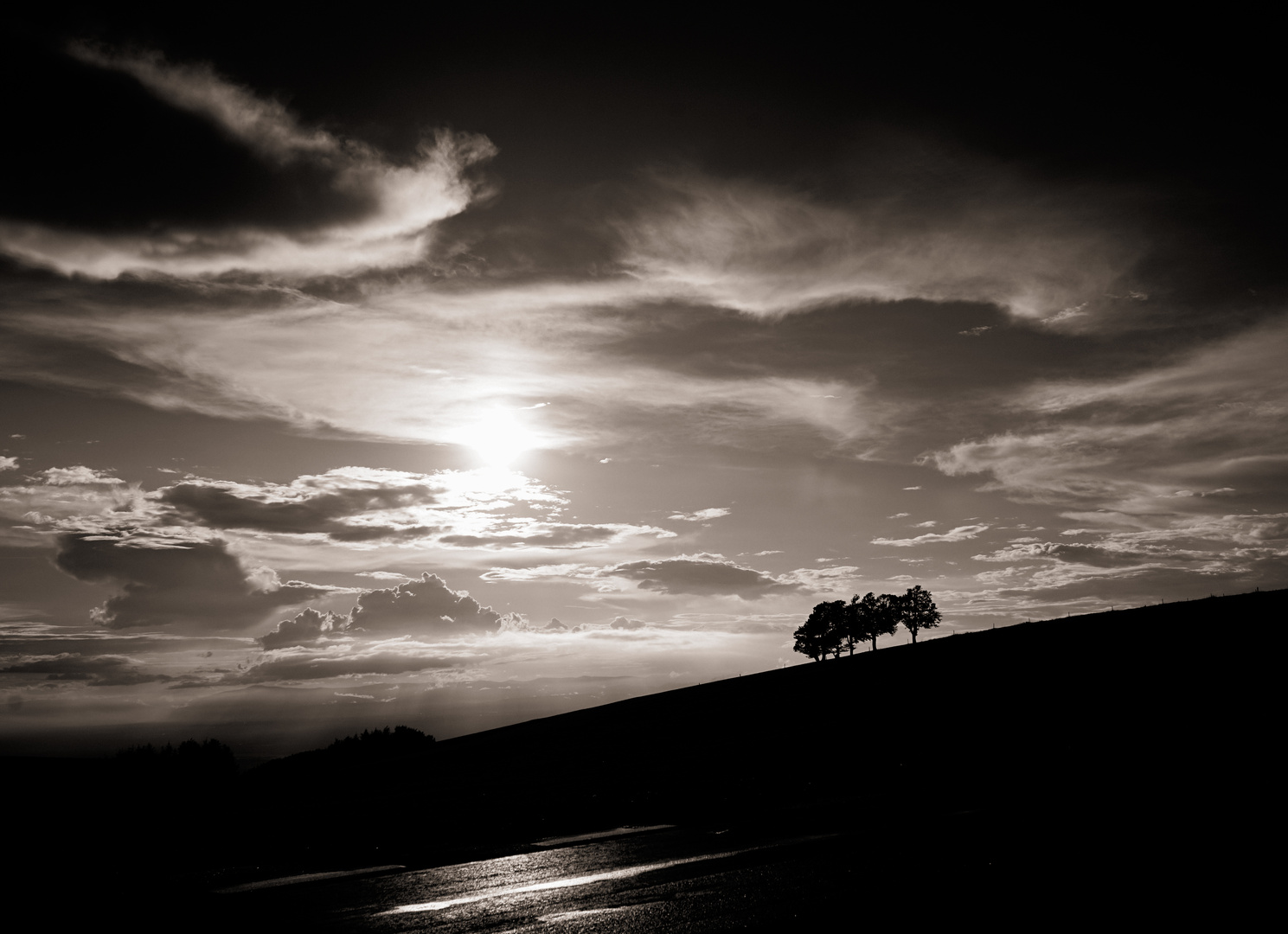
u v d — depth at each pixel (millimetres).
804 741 51500
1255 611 73000
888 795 27359
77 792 52406
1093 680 57281
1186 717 39469
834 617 119375
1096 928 11445
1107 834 17812
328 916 16469
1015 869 15133
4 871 23688
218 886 20547
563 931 13812
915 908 12969
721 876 16922
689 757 51938
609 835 24609
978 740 41062
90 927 16531
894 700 66062
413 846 25953
